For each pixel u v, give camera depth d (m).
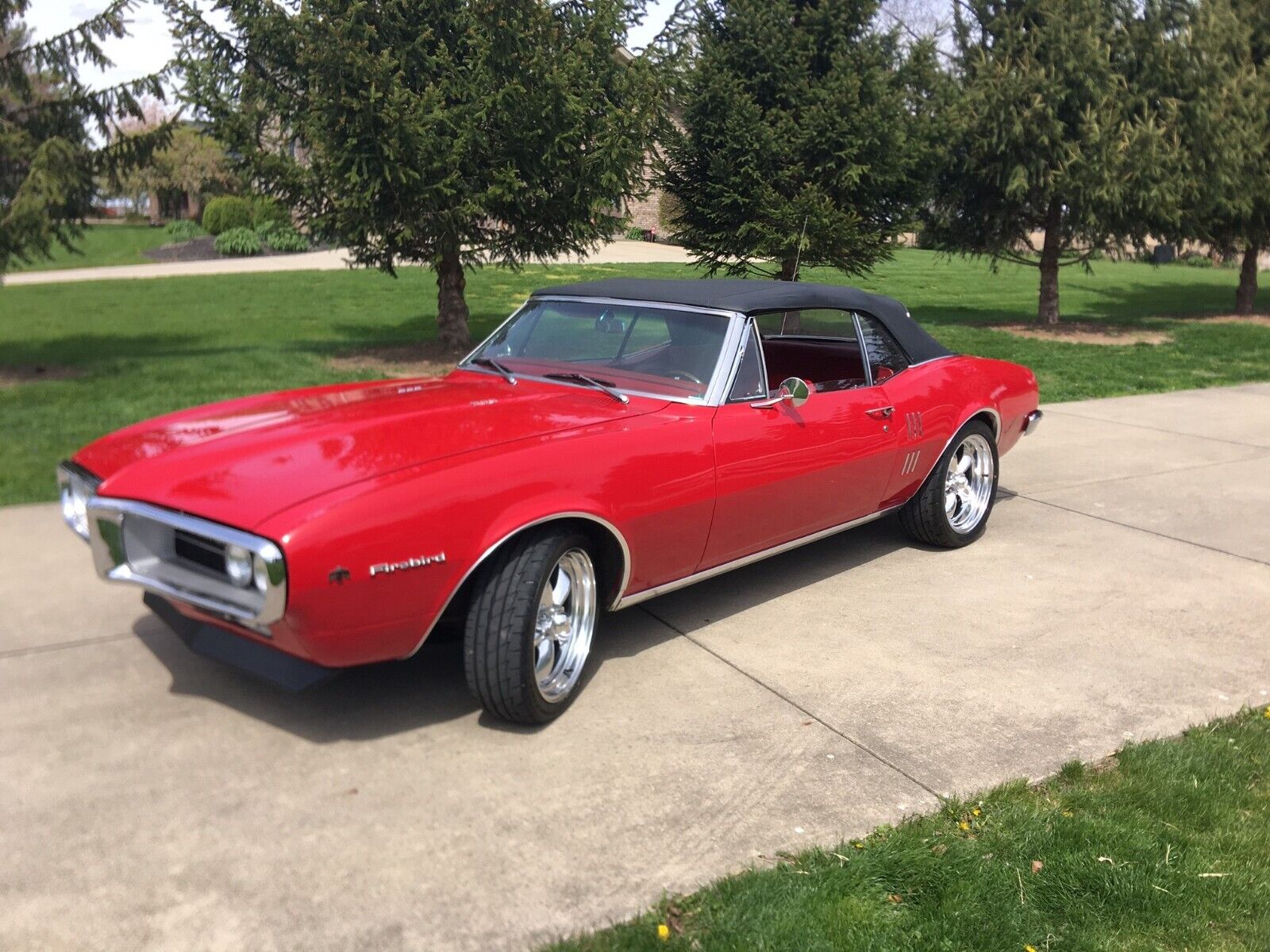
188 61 11.07
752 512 4.48
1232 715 4.05
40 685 3.83
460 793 3.22
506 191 11.25
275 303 18.39
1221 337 18.16
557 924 2.65
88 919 2.58
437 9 11.27
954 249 19.83
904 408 5.35
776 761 3.54
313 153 11.27
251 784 3.22
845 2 14.99
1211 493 7.58
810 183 14.92
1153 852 3.08
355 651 3.23
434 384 4.67
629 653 4.40
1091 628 4.90
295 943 2.53
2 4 10.62
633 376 4.55
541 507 3.49
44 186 9.95
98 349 12.52
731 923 2.66
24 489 6.25
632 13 11.99
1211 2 18.48
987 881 2.89
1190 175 17.44
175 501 3.21
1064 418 10.58
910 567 5.71
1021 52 17.25
